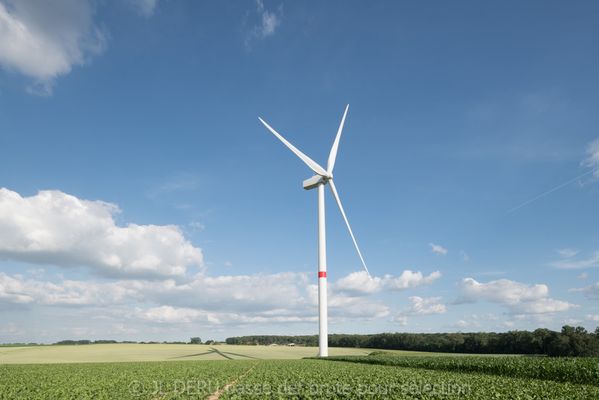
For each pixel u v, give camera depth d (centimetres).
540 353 8400
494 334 10075
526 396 2161
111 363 5722
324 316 6531
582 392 2323
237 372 3997
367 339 13425
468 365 3853
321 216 6800
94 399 2362
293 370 4012
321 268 6638
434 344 10794
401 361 4722
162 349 10306
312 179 6919
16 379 3378
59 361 6581
